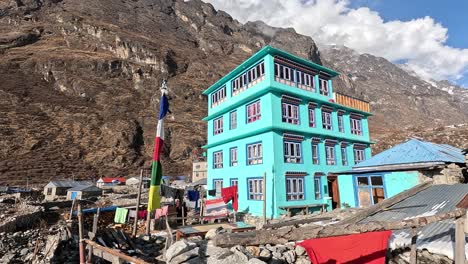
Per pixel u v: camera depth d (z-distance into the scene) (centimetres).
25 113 9512
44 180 7138
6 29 13988
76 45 14212
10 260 1374
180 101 12756
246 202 2425
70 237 1498
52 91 11188
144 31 17462
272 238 557
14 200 3966
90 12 17050
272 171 2184
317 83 2745
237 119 2720
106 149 9406
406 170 1623
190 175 8988
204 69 15425
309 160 2448
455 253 525
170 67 14612
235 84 2856
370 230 537
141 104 11956
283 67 2491
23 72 11519
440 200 936
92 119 10294
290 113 2433
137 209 1758
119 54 14212
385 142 7812
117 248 1249
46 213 3344
